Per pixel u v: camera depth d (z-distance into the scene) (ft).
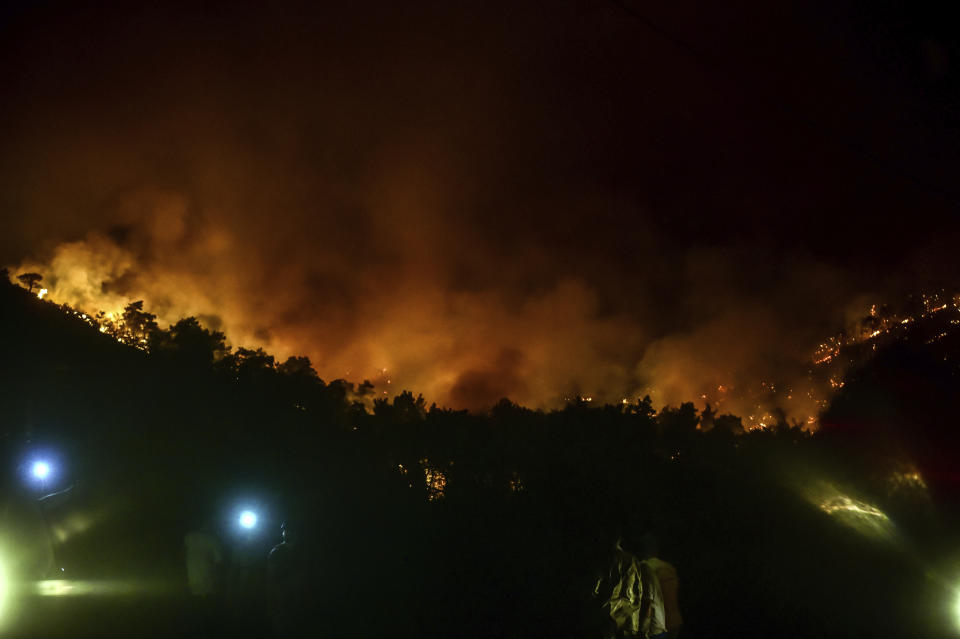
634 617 29.14
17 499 40.42
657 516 60.18
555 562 53.52
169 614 36.81
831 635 40.04
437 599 45.70
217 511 65.05
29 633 30.53
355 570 50.98
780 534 59.00
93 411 84.89
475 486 70.85
